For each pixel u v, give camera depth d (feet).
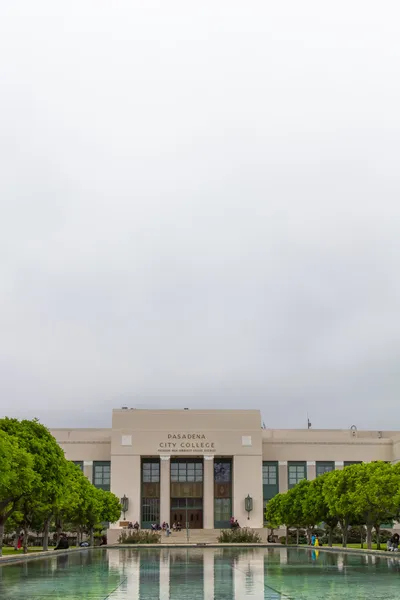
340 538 347.56
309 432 438.81
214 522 401.49
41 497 190.80
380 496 218.18
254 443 402.72
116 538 369.91
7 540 326.24
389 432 448.24
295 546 307.17
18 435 190.70
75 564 157.17
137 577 116.78
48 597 83.41
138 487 392.88
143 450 397.60
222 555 210.79
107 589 94.68
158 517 400.47
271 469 414.62
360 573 125.70
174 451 398.83
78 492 258.16
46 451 194.49
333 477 247.09
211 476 398.42
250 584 102.94
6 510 203.92
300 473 415.03
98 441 411.13
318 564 155.43
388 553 198.59
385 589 94.99
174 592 90.48
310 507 274.57
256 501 395.96
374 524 253.44
